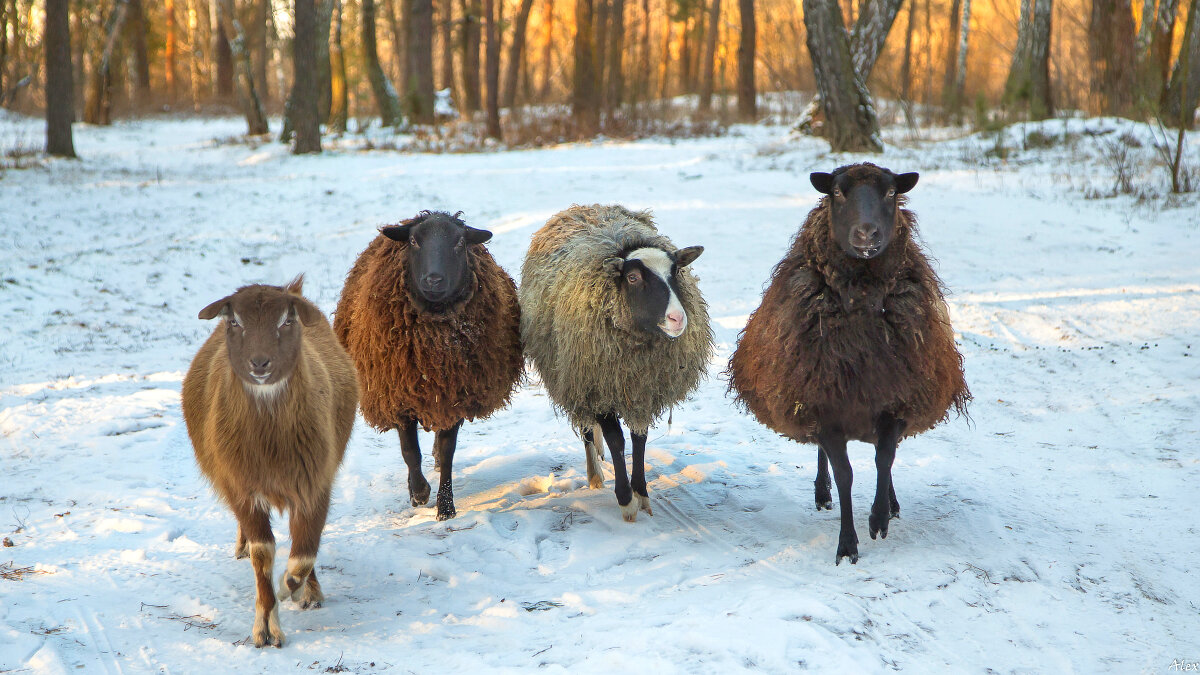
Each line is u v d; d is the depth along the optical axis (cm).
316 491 441
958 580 468
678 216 1581
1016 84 2483
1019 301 1066
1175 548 504
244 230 1569
